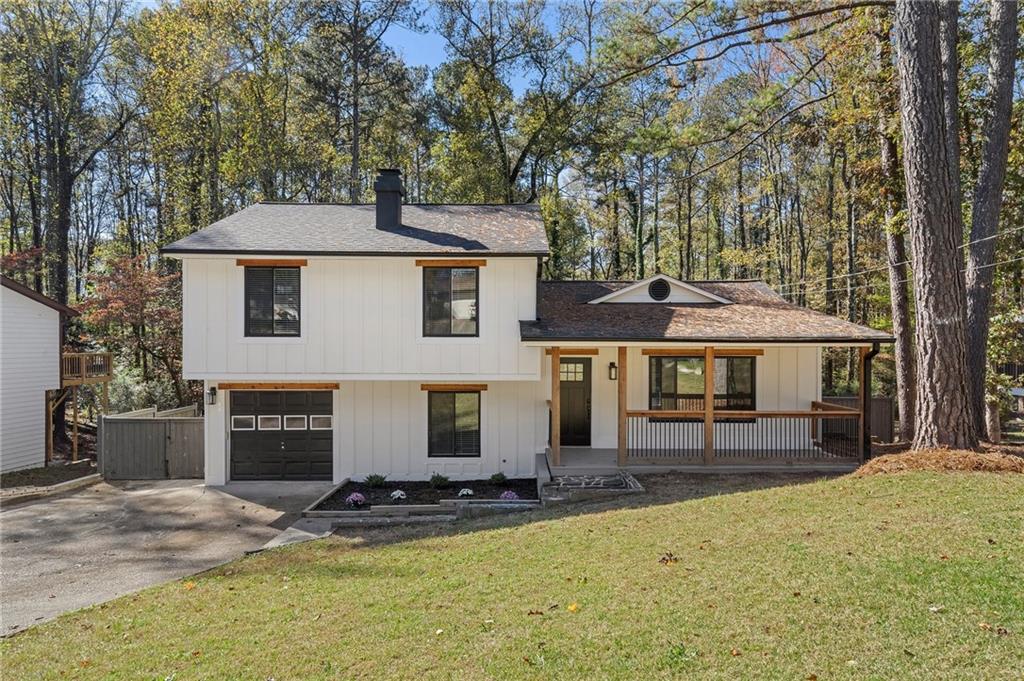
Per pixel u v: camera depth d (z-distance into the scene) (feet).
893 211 57.47
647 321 47.03
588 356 50.72
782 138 66.54
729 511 30.50
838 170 97.76
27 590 27.94
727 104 84.07
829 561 22.30
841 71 55.62
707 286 57.26
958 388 36.19
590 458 46.26
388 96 94.84
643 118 90.94
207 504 43.19
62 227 83.30
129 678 18.17
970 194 60.54
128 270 73.41
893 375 84.33
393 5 87.10
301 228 48.70
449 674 16.90
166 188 93.71
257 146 80.94
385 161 97.09
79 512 42.06
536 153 95.50
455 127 93.25
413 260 45.52
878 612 18.25
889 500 29.14
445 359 45.78
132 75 88.89
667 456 45.09
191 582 27.40
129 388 77.10
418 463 49.39
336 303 45.44
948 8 42.63
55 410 74.33
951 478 31.78
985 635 16.52
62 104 82.33
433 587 24.02
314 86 90.02
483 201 91.66
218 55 78.18
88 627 22.63
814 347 49.03
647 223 114.83
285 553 31.09
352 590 24.54
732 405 49.55
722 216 116.37
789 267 101.71
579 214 114.11
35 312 60.90
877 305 89.66
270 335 45.34
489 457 49.73
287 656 18.84
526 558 26.55
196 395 76.23
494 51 92.02
